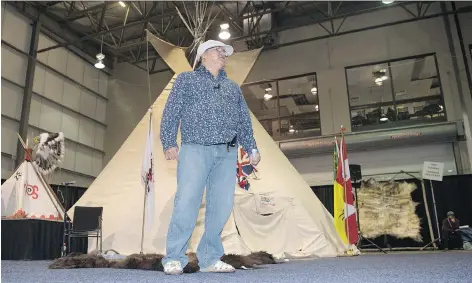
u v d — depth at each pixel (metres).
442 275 1.55
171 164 5.05
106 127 14.23
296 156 12.02
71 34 13.01
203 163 2.04
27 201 6.59
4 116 10.23
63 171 11.81
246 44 13.28
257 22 12.25
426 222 9.89
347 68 12.52
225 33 10.30
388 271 1.86
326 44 12.84
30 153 6.86
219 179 2.14
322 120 12.36
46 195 6.78
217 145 2.08
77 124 12.82
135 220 4.84
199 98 2.08
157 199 4.81
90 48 13.84
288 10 12.88
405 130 10.98
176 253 1.97
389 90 12.20
